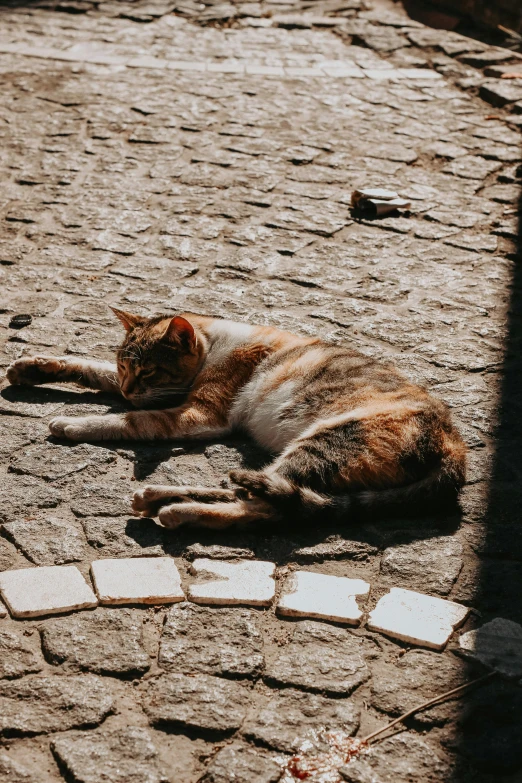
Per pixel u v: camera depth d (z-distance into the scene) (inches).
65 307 111.0
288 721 73.2
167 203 137.1
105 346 105.3
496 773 71.5
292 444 89.0
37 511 86.0
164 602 79.6
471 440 95.0
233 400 96.1
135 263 119.6
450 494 87.4
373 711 74.0
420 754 72.1
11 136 160.4
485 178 155.3
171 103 183.9
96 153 155.6
